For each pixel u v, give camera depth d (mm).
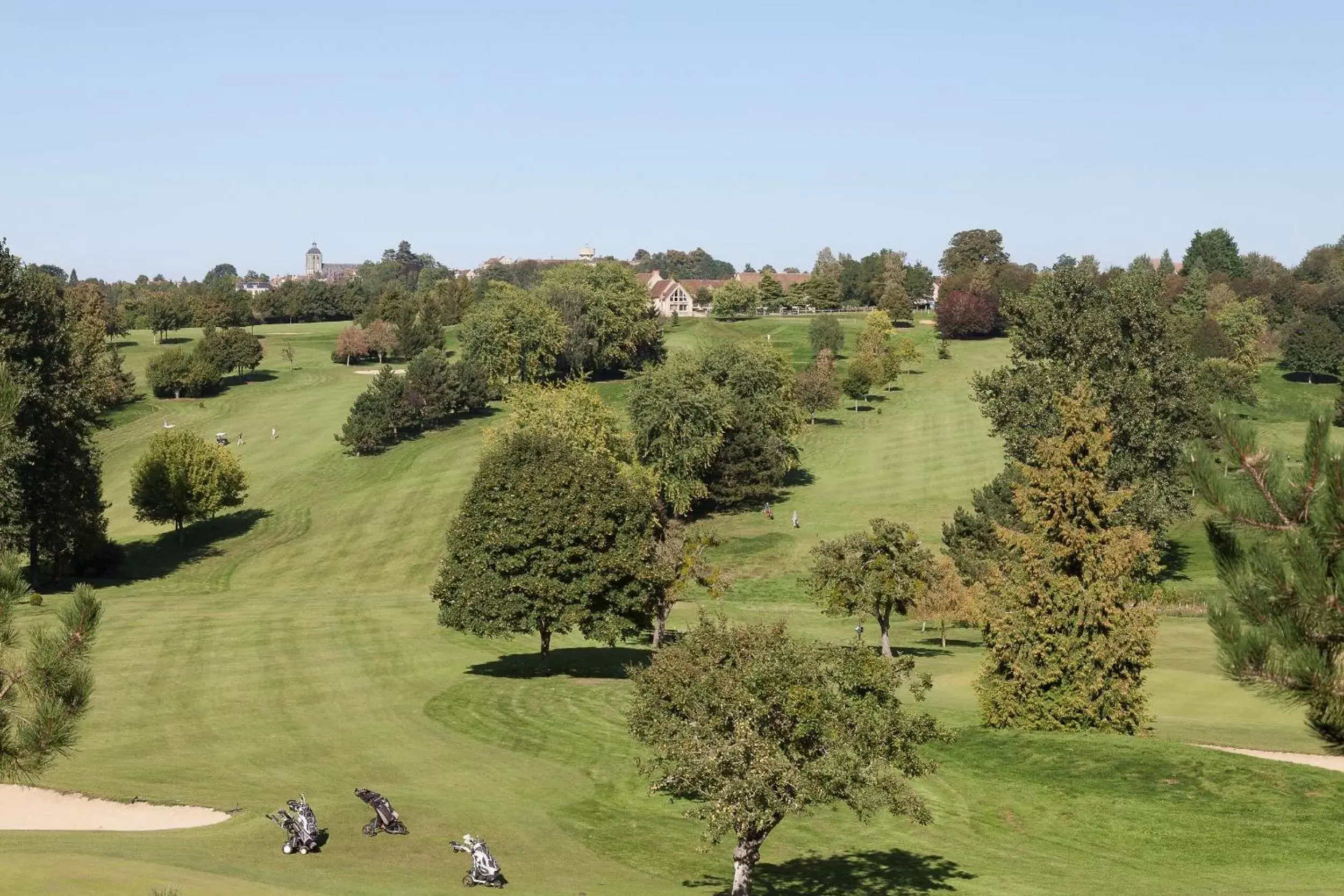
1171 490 75375
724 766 25094
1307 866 29375
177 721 44625
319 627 66875
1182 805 33844
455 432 136000
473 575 55656
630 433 110812
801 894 27844
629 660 60844
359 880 25719
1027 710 42312
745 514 107188
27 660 18516
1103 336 79625
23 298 79438
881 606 62000
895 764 26797
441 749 41156
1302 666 15047
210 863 26016
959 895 27578
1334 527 15461
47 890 21766
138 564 95562
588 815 33812
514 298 155750
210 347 167000
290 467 125812
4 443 20594
